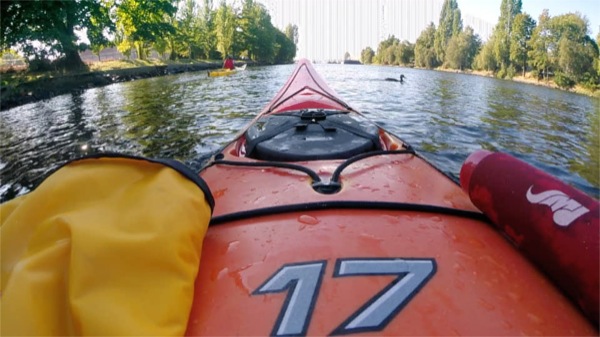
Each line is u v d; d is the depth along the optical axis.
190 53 39.41
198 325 0.88
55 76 14.66
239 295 0.97
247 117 8.38
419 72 36.53
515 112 10.41
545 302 0.92
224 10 43.84
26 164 5.11
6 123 7.93
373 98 12.55
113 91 13.87
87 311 0.73
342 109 4.05
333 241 1.19
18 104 10.71
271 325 0.86
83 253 0.81
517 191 1.09
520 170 1.13
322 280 1.00
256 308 0.92
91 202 0.99
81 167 1.09
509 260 1.09
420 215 1.38
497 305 0.91
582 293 0.84
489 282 0.99
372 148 2.27
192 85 16.41
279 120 2.66
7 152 5.68
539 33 28.61
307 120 2.61
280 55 68.50
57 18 14.02
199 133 6.73
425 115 9.16
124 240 0.85
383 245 1.16
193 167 4.83
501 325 0.85
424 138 6.69
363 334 0.82
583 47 25.00
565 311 0.89
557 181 1.02
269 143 2.24
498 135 7.19
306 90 5.11
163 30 25.75
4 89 10.85
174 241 0.90
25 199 1.07
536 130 7.82
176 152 5.51
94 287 0.78
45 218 0.96
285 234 1.25
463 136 6.99
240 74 24.69
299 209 1.41
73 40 15.58
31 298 0.75
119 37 23.38
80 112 9.09
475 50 43.03
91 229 0.86
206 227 1.10
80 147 5.86
